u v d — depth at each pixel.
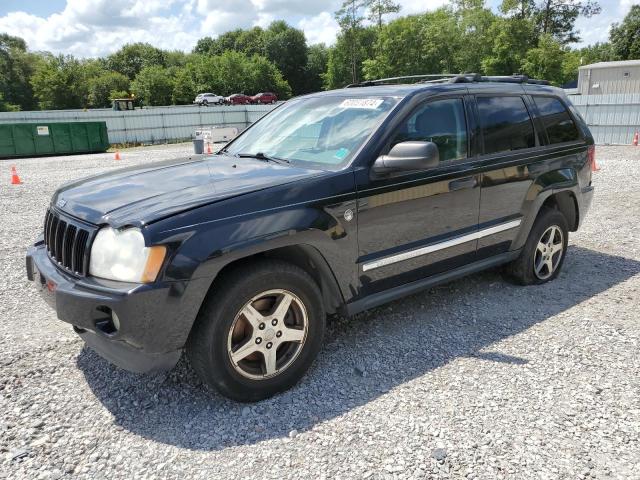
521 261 4.57
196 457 2.49
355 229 3.21
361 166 3.24
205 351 2.71
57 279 2.84
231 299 2.72
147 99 85.56
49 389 3.09
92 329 2.59
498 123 4.15
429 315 4.12
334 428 2.69
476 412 2.80
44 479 2.33
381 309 4.26
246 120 41.66
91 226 2.74
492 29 54.75
